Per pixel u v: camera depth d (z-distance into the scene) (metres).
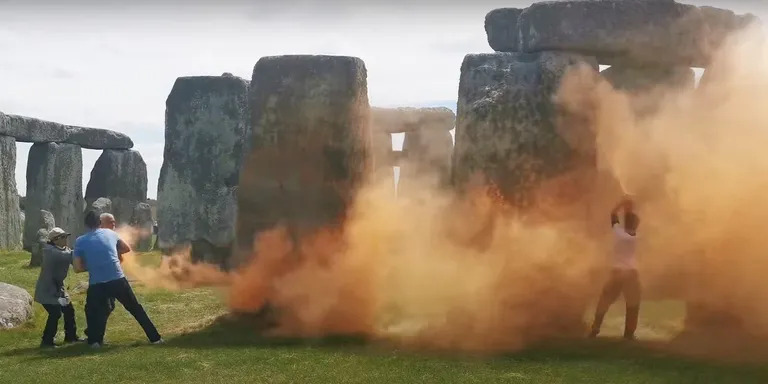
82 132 23.58
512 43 14.82
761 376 6.36
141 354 7.64
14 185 21.28
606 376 6.36
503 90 8.60
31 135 21.86
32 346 8.52
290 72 9.27
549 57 8.66
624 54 8.98
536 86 8.58
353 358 7.17
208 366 7.02
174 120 15.92
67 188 22.81
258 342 8.16
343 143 9.18
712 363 6.86
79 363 7.32
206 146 15.75
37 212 22.11
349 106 9.19
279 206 9.28
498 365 6.79
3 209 20.77
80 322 9.98
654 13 8.87
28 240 22.00
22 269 15.02
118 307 10.80
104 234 8.45
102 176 24.30
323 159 9.17
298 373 6.67
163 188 15.82
